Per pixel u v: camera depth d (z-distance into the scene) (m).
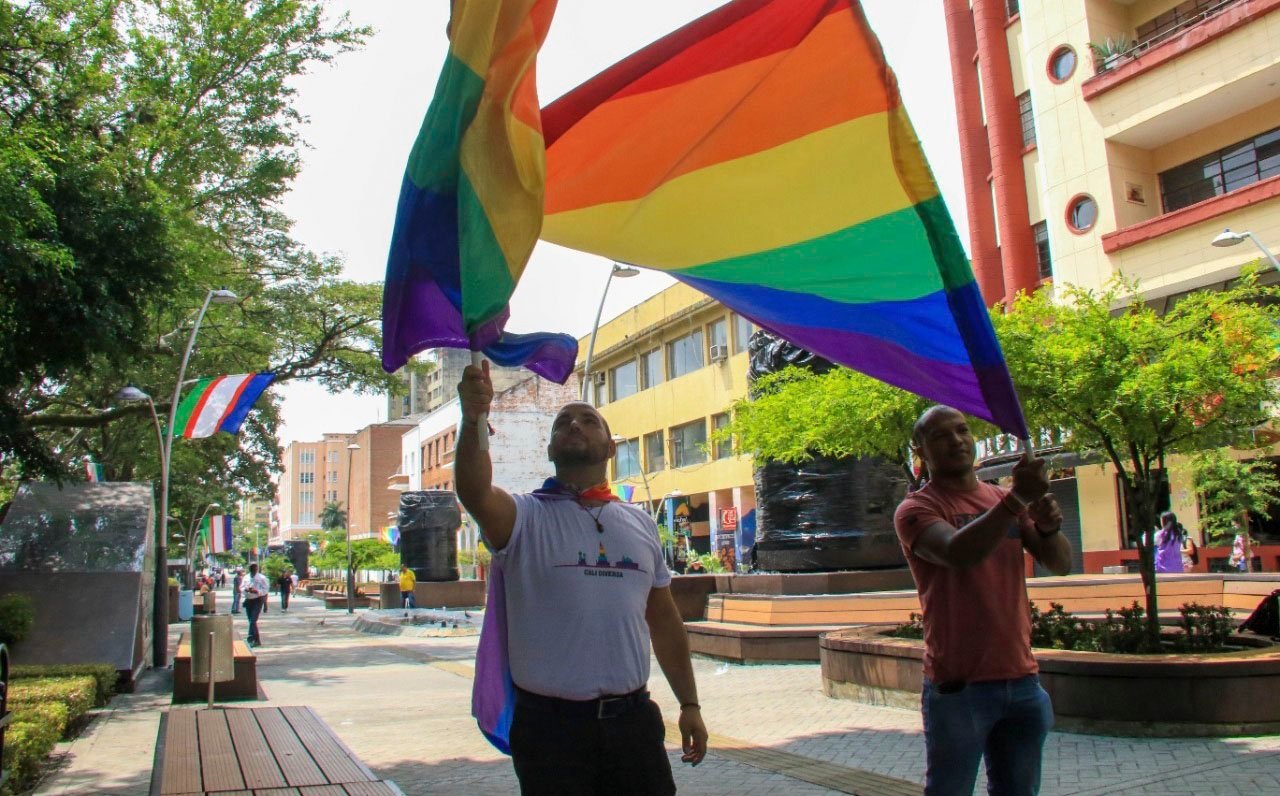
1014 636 3.57
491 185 3.02
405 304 3.51
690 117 3.68
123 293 13.24
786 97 3.57
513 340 3.56
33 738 7.22
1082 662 7.70
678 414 43.75
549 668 3.11
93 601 14.55
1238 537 21.11
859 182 3.64
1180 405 8.21
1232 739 7.19
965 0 31.03
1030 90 27.64
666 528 38.44
